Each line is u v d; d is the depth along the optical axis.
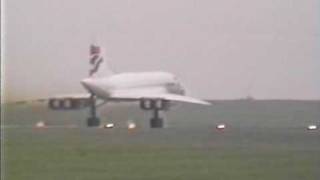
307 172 45.88
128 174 47.41
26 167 49.00
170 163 49.53
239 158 50.56
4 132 61.09
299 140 55.09
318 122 63.66
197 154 52.38
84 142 58.66
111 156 52.91
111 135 63.31
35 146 55.69
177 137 60.69
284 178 44.81
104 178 46.47
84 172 48.00
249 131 62.66
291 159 48.88
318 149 52.06
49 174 47.81
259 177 46.00
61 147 55.22
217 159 50.50
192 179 46.31
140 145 56.69
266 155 50.59
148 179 46.31
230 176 46.72
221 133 62.72
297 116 64.50
